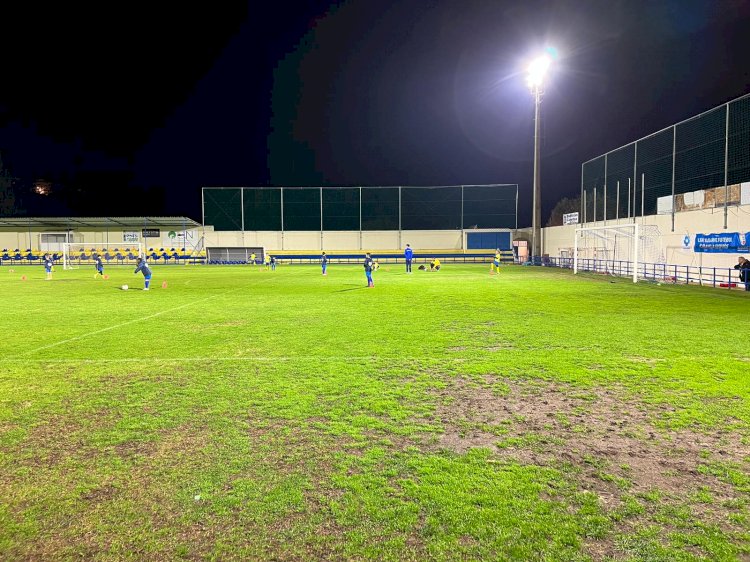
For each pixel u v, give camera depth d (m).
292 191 49.78
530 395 6.00
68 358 8.02
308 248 50.09
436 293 18.47
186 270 37.94
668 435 4.75
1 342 9.38
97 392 6.17
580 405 5.64
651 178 27.38
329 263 48.41
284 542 3.11
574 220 39.25
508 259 48.78
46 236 49.25
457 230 50.03
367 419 5.18
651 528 3.25
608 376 6.81
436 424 5.05
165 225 49.66
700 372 7.00
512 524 3.29
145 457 4.30
